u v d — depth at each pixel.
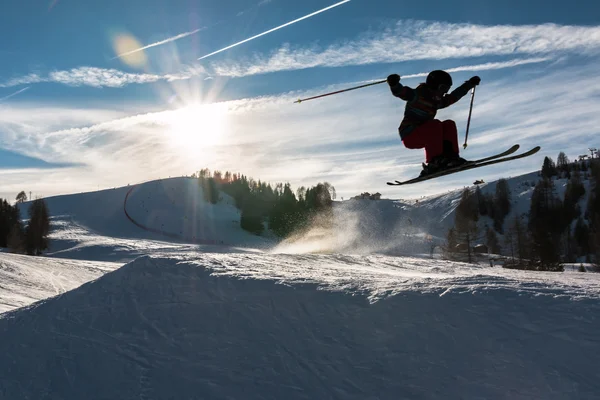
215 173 144.25
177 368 5.77
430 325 5.79
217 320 6.65
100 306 7.50
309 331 6.12
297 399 5.04
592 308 5.61
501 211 128.50
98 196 130.00
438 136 5.59
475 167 5.77
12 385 5.94
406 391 4.91
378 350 5.57
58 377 5.96
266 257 16.86
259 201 120.06
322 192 115.81
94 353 6.32
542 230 59.47
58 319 7.30
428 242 94.81
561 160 159.88
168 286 7.79
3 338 7.05
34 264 30.03
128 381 5.67
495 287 6.51
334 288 7.05
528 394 4.59
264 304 6.85
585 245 84.75
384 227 122.06
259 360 5.71
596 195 109.25
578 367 4.76
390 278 7.91
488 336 5.42
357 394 4.99
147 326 6.77
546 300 5.95
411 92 5.54
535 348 5.11
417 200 165.00
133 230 106.94
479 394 4.70
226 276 7.86
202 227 109.88
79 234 97.69
